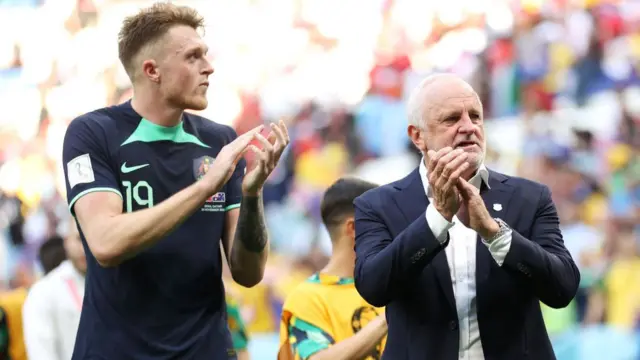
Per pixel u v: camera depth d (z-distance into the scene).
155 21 6.84
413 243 6.17
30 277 20.92
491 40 26.19
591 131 23.22
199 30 7.14
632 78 24.69
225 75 28.61
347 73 27.48
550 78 24.91
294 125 26.25
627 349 15.86
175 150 6.93
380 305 6.42
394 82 26.38
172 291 6.75
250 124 27.34
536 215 6.62
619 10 25.70
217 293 6.95
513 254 6.19
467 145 6.39
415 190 6.73
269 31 29.33
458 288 6.43
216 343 6.88
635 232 19.23
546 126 23.47
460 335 6.40
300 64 28.34
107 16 30.62
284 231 22.75
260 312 17.69
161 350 6.69
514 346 6.39
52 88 29.72
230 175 6.42
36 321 9.66
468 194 6.16
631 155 22.64
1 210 24.64
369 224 6.68
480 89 25.19
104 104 29.06
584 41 25.27
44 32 30.83
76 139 6.79
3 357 10.48
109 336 6.70
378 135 25.31
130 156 6.82
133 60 6.90
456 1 27.30
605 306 17.70
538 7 26.20
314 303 7.86
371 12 28.47
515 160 22.86
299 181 24.50
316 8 29.23
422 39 27.28
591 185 21.56
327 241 20.89
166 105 6.86
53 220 24.98
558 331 16.80
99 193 6.64
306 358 7.62
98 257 6.43
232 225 7.11
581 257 18.36
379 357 7.77
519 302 6.42
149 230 6.32
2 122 29.33
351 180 8.10
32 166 27.84
